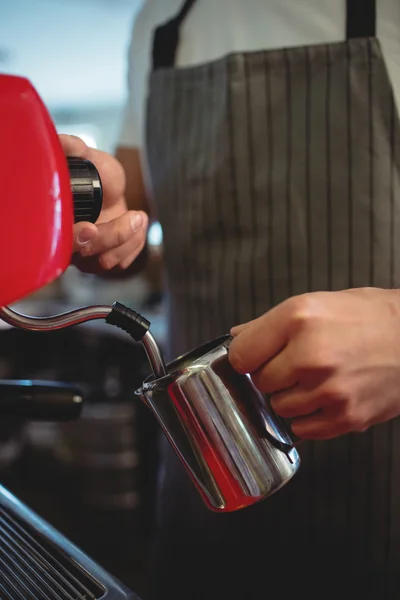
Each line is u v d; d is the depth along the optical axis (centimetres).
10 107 31
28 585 43
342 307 42
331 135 72
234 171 77
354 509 72
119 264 61
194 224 81
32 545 48
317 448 72
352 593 74
